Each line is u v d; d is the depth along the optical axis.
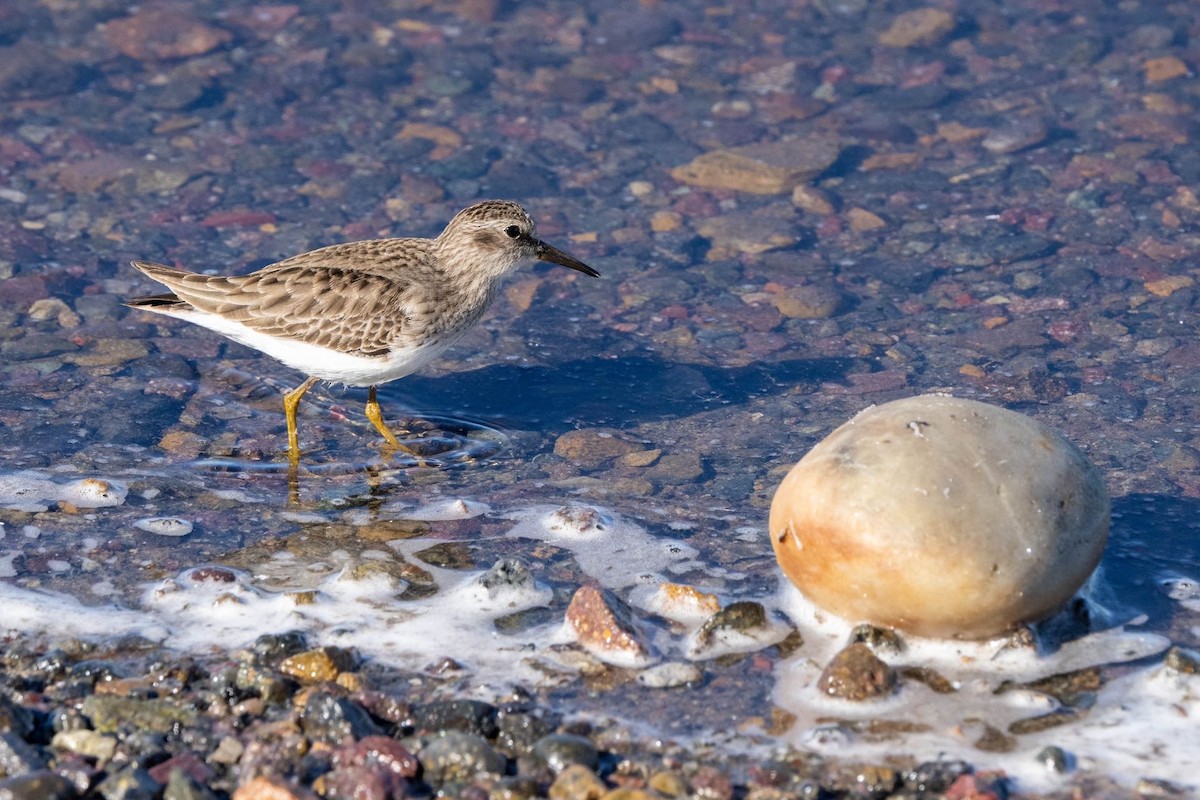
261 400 14.75
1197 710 9.22
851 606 9.88
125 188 19.44
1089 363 15.27
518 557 11.61
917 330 16.17
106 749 8.75
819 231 18.67
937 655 9.81
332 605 10.76
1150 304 16.48
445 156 20.86
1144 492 12.59
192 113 21.92
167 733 8.98
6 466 13.01
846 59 24.30
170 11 25.09
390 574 11.18
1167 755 8.77
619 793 8.27
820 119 22.14
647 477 13.20
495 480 13.16
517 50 24.56
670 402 14.75
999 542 9.35
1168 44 24.28
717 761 8.84
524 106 22.58
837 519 9.59
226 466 13.32
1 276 16.86
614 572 11.37
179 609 10.69
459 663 9.94
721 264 17.83
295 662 9.66
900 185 19.89
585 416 14.47
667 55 24.47
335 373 13.60
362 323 13.34
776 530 10.12
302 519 12.30
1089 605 10.57
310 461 13.53
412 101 22.61
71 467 13.08
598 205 19.47
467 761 8.55
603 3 26.20
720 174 20.12
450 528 12.16
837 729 9.05
